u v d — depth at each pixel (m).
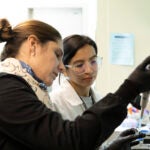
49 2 2.40
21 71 0.70
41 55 0.70
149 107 1.59
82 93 1.28
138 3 2.12
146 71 0.60
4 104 0.58
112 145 0.94
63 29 2.45
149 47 2.13
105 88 2.14
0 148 0.60
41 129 0.56
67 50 1.19
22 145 0.60
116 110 0.58
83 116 0.58
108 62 2.14
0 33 0.73
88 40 1.21
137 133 0.99
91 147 0.56
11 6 2.38
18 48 0.73
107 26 2.14
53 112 0.60
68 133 0.55
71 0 2.37
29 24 0.72
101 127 0.57
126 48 2.14
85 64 1.20
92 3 2.32
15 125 0.56
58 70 0.75
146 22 2.12
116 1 2.12
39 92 0.72
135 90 0.59
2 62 0.72
